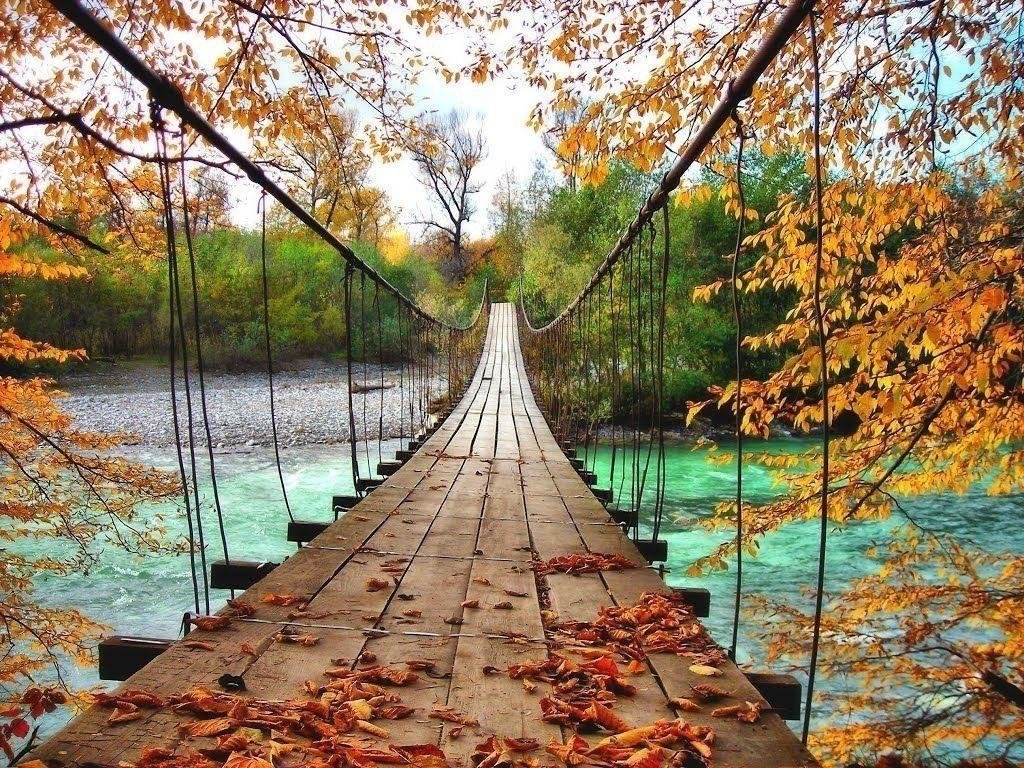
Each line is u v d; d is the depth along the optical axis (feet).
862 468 12.31
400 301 30.32
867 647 13.76
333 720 4.73
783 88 12.11
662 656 6.22
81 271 11.75
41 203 11.50
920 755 12.26
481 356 75.36
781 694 6.01
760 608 15.94
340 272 106.42
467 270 164.55
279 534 31.73
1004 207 12.22
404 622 6.89
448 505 13.25
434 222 158.30
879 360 10.25
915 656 16.17
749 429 11.25
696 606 8.69
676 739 4.65
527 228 114.62
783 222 12.34
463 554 9.67
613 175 94.43
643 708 5.21
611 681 5.50
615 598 7.93
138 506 34.47
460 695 5.31
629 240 13.19
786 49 11.84
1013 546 27.96
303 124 13.38
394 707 5.00
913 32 11.44
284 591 7.72
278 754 4.19
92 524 15.83
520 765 4.30
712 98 12.06
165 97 6.86
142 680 5.26
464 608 7.37
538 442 23.62
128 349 87.45
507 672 5.73
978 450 12.12
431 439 24.12
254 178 9.67
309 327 97.50
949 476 12.49
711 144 12.53
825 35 11.29
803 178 60.70
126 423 57.47
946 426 11.64
